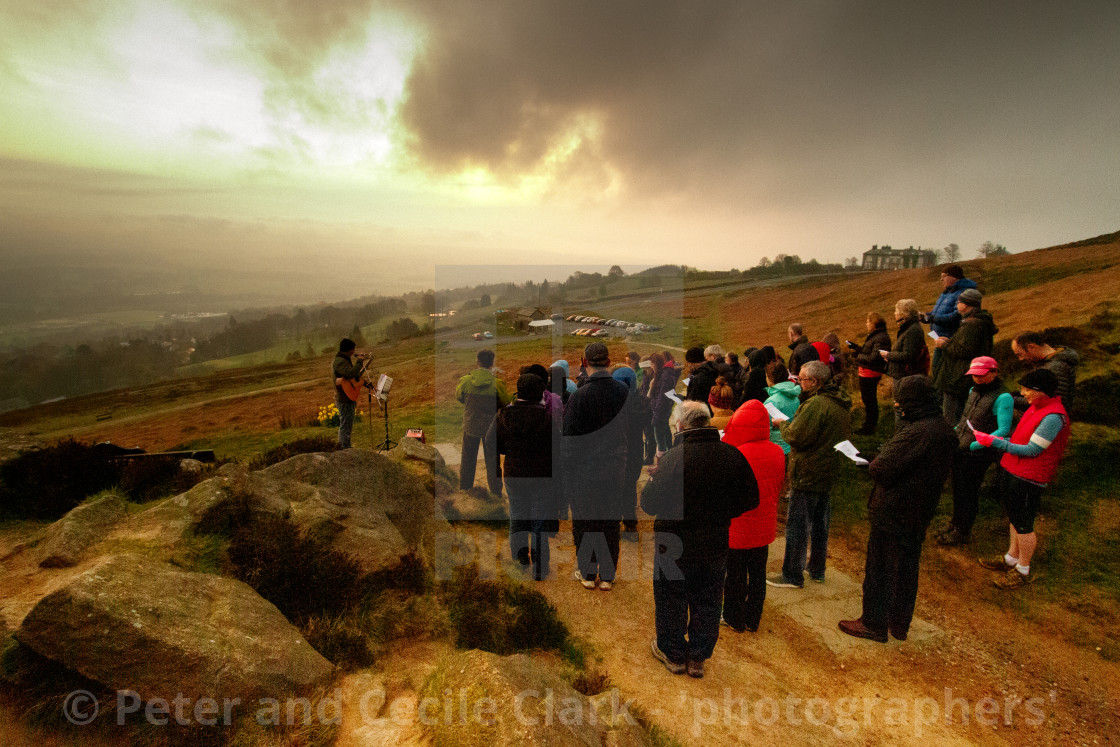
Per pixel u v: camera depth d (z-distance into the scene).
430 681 2.70
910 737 3.16
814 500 4.64
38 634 2.29
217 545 3.35
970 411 5.21
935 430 3.67
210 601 2.77
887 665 3.81
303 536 3.59
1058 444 4.43
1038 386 4.40
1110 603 4.36
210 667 2.39
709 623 3.44
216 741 2.26
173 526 3.42
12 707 2.29
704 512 3.29
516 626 3.55
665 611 3.45
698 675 3.44
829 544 5.71
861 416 8.38
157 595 2.60
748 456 3.75
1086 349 7.79
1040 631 4.20
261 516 3.62
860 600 4.61
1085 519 5.27
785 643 3.99
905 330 6.55
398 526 4.62
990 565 4.99
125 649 2.33
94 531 3.46
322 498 4.05
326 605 3.23
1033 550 4.74
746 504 3.37
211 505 3.50
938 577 4.99
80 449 4.98
